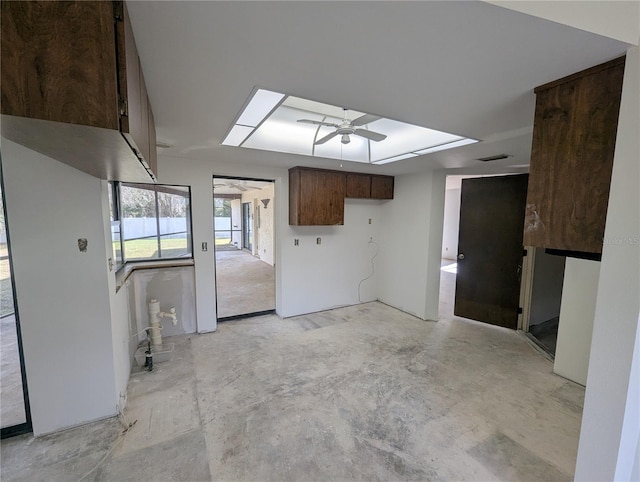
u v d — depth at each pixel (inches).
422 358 118.6
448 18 35.6
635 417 46.1
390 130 113.8
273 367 110.3
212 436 75.2
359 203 185.3
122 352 93.7
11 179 67.6
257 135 107.7
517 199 146.3
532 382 102.0
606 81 45.1
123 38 30.5
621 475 47.0
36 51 26.9
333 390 95.8
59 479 62.7
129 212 126.3
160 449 70.8
